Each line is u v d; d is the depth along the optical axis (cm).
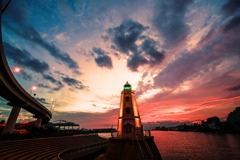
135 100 3322
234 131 16912
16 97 3011
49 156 1972
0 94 2792
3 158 1529
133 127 2512
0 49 1659
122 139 2391
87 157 2631
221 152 5641
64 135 4159
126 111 2962
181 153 5656
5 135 2441
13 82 2522
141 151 2069
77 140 3809
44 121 7006
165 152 5931
